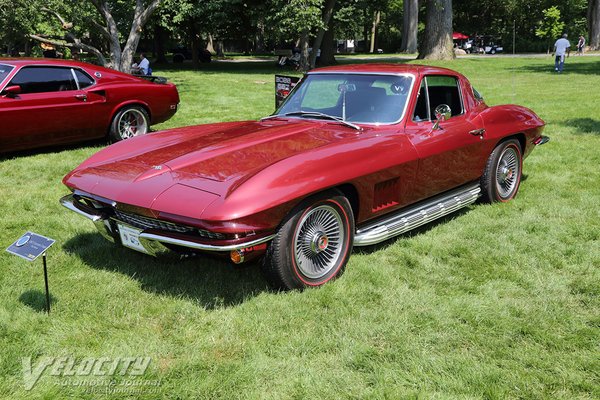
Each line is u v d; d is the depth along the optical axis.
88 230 5.00
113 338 3.17
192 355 2.99
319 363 2.93
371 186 3.96
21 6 15.45
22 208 5.64
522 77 22.31
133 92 8.97
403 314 3.42
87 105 8.38
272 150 3.85
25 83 7.86
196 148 4.05
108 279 3.94
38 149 8.55
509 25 62.75
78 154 8.20
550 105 13.18
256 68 32.50
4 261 4.28
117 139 8.89
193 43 33.62
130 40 17.55
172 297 3.66
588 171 7.02
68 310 3.47
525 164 7.41
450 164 4.75
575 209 5.49
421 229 5.00
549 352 3.03
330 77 5.00
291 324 3.30
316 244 3.68
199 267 4.13
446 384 2.72
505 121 5.45
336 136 4.14
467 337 3.17
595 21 45.97
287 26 27.23
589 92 16.02
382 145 4.09
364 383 2.76
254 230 3.28
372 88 4.70
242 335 3.21
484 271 4.11
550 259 4.30
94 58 27.20
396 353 2.98
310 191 3.47
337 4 34.16
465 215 5.34
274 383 2.76
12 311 3.46
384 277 3.95
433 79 4.86
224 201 3.23
